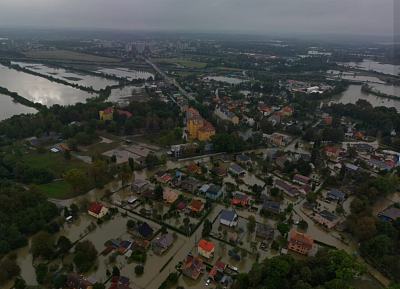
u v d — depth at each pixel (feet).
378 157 653.30
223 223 428.15
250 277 301.63
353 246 389.39
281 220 430.20
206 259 356.18
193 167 590.14
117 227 417.49
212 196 492.13
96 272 332.19
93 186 529.45
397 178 556.92
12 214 399.03
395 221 408.05
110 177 563.07
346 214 460.96
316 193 513.04
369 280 333.21
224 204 484.33
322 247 384.47
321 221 435.53
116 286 300.61
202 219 435.94
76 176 484.33
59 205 457.68
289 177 580.71
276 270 301.43
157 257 359.46
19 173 531.09
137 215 446.60
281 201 488.02
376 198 491.31
